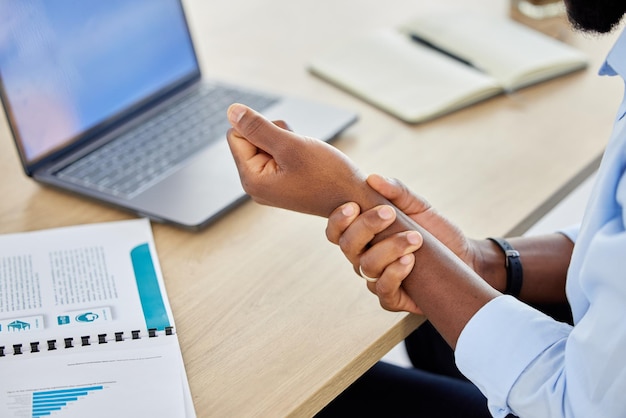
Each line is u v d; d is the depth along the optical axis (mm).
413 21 1399
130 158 1062
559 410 738
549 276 959
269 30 1435
